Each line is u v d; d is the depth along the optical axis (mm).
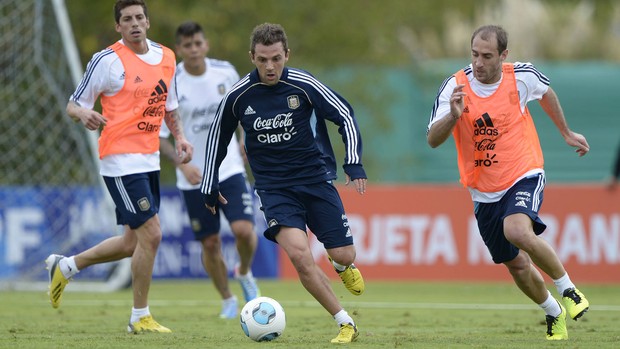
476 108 24734
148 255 27078
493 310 37000
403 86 86000
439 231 52688
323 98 23812
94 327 29219
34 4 50375
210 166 24703
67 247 49219
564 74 81250
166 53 27719
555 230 51406
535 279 25031
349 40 84562
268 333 24031
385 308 37812
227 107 24172
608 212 50938
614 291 46688
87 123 26016
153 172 27375
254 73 23984
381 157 85250
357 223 53375
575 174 80438
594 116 81000
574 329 28750
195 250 52844
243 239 33625
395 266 52969
